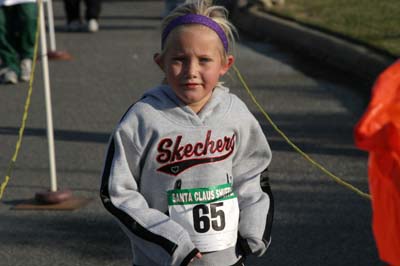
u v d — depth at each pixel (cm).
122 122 427
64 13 2641
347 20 1745
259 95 1284
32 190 863
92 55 1733
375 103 309
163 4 2853
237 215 436
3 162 970
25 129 1120
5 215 788
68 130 1107
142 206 418
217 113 432
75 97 1309
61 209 797
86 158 977
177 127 425
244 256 443
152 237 409
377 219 327
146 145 423
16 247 709
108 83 1420
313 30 1678
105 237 725
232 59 440
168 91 431
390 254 329
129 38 1994
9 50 1421
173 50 421
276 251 684
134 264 437
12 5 1398
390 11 1809
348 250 686
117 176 419
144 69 1548
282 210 777
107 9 2741
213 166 427
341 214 765
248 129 442
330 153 970
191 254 407
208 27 422
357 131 308
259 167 447
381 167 320
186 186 425
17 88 1386
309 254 679
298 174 891
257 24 1959
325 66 1491
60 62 1644
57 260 679
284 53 1666
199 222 424
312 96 1272
